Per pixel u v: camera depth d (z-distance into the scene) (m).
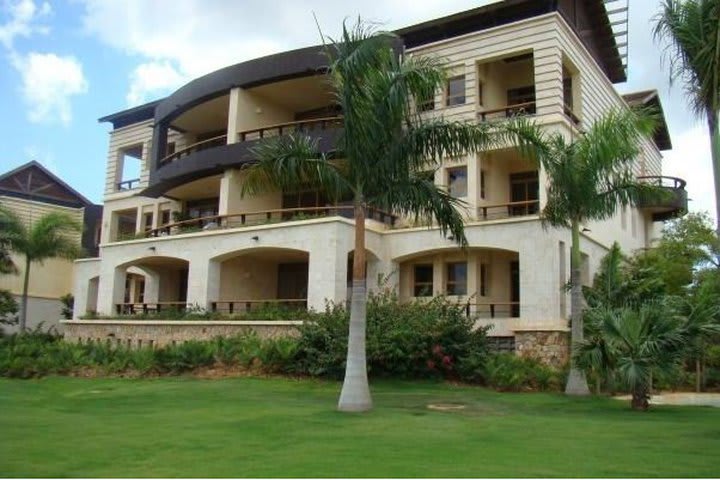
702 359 24.98
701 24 14.12
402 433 11.82
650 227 37.12
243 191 16.70
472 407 16.36
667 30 14.70
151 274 35.97
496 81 29.94
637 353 16.56
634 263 30.31
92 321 31.11
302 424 12.87
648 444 10.91
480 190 27.55
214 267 29.28
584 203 19.75
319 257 25.94
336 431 12.03
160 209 38.78
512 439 11.26
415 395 18.53
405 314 22.39
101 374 24.28
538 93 26.69
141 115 40.91
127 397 18.36
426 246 27.09
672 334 16.34
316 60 29.56
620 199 20.02
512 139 19.14
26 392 20.36
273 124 33.31
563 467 8.84
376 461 9.18
